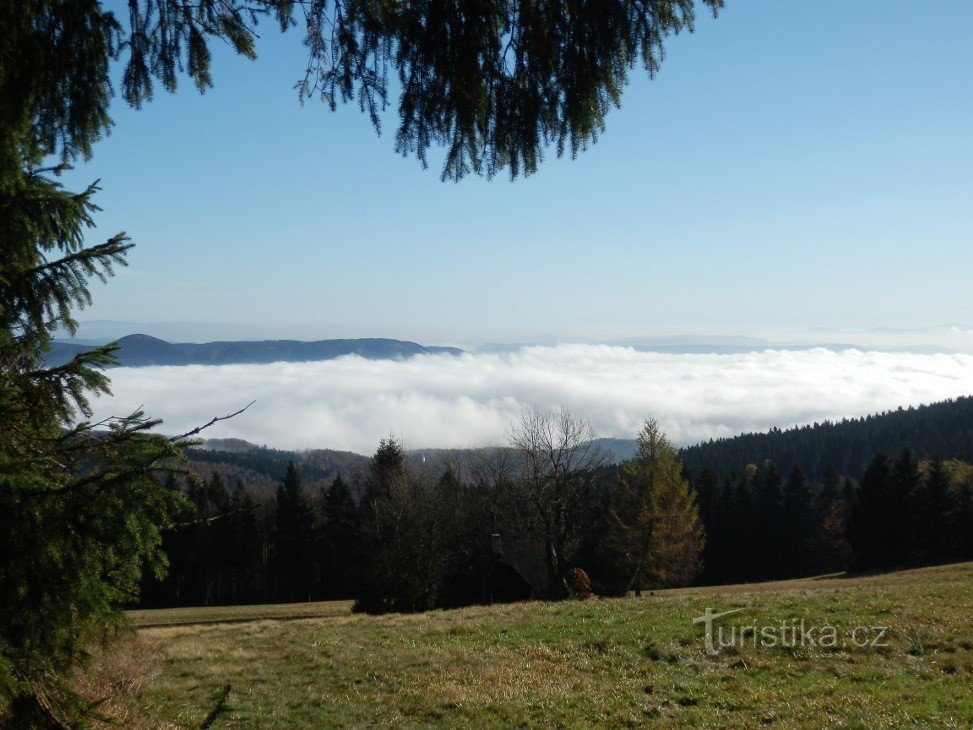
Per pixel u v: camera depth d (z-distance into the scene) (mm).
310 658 16250
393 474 43812
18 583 3906
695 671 13086
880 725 8867
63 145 4312
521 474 33656
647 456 39719
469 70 3973
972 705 9180
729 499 64750
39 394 4598
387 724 11570
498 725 11195
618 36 3932
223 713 12000
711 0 3908
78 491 4141
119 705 9586
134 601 4711
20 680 3949
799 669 12227
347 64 4059
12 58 3898
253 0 3920
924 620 13984
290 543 57844
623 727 10547
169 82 4160
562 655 15234
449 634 18234
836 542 67250
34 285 5332
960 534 55281
